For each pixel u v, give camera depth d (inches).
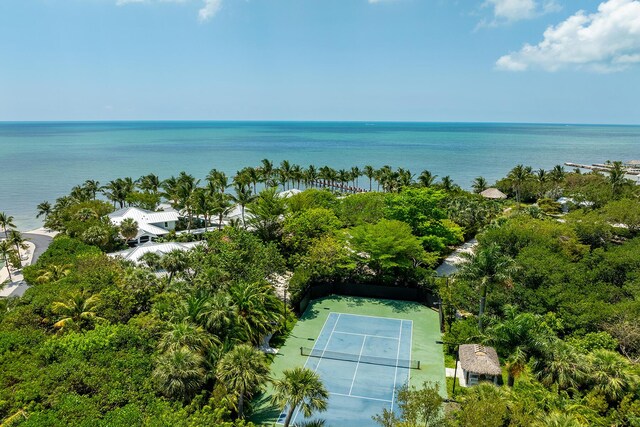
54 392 1058.7
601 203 3380.9
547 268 1740.9
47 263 2142.0
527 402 1026.7
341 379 1412.4
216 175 4333.2
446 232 2361.0
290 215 2559.1
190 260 1934.1
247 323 1419.8
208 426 952.3
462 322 1619.1
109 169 7406.5
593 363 1203.2
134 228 2883.9
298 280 1958.7
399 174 4608.8
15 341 1282.0
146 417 993.5
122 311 1491.1
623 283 1782.7
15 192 5428.2
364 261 2149.4
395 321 1852.9
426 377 1422.2
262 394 1316.4
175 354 1117.1
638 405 1079.0
